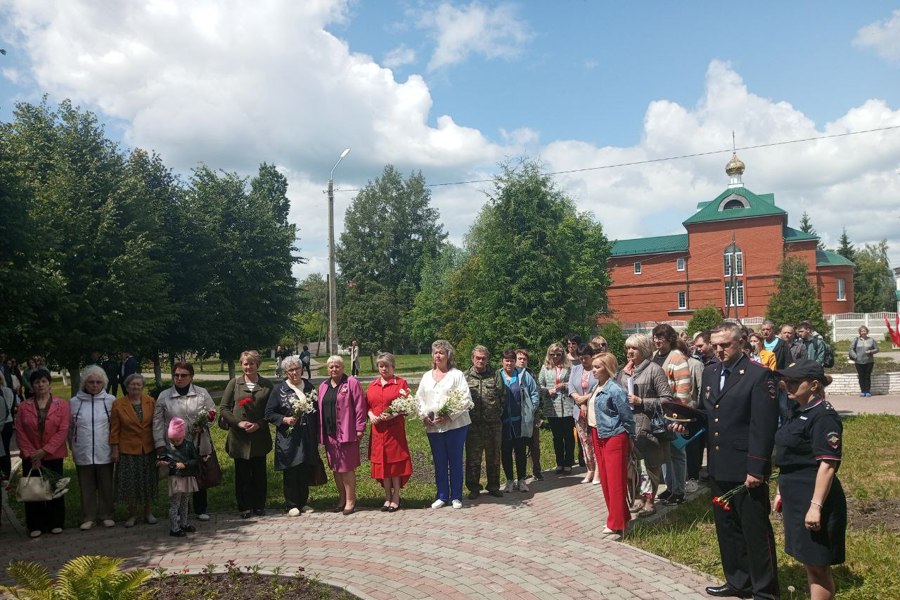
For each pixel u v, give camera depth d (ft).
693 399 27.73
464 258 195.52
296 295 122.21
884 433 39.45
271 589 17.94
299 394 27.07
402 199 219.41
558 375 33.76
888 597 16.38
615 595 17.28
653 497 24.90
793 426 14.76
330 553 21.31
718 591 17.10
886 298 289.74
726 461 16.66
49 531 25.11
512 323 48.85
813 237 186.09
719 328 17.06
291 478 26.89
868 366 61.57
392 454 26.91
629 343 25.57
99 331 75.56
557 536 22.66
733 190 197.98
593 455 30.73
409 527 24.27
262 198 119.14
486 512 26.25
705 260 198.49
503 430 29.50
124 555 21.93
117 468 25.54
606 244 173.78
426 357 200.54
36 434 24.77
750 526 16.30
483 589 17.81
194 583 18.51
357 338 157.89
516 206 50.01
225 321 106.63
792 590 16.88
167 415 25.38
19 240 57.06
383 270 215.72
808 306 92.17
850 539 20.80
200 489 25.12
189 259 105.19
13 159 63.16
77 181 81.00
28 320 61.26
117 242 81.15
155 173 107.14
